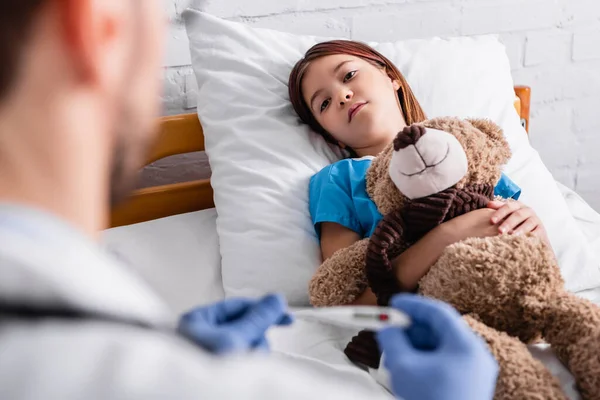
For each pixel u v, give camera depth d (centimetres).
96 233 30
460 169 113
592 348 93
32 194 28
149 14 30
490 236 113
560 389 92
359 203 132
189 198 161
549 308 102
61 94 28
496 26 198
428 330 42
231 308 48
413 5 187
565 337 99
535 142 212
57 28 27
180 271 139
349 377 98
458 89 165
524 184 152
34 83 27
